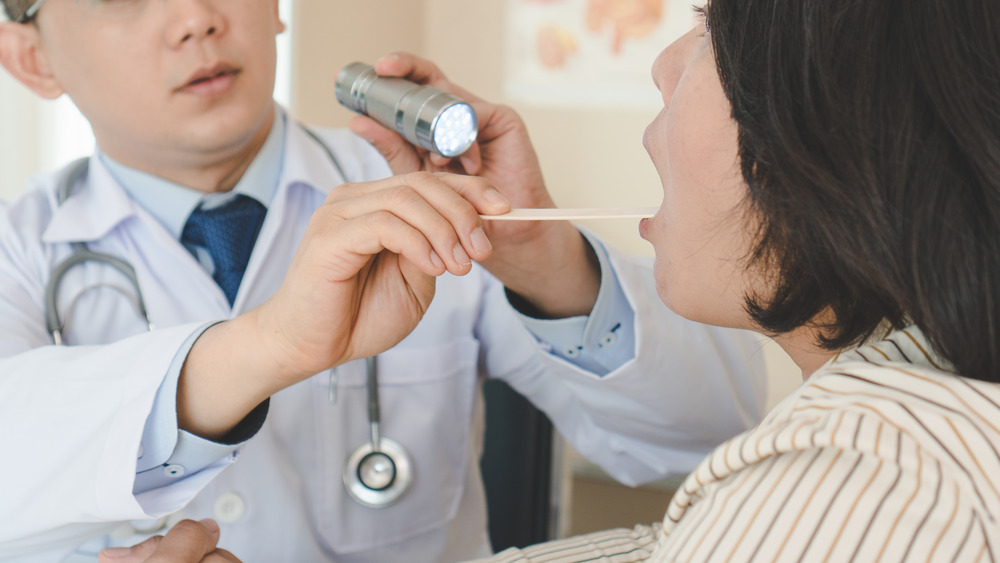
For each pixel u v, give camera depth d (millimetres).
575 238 953
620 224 2033
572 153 2145
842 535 375
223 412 689
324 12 1858
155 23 869
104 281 984
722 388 1014
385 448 1034
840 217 436
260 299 1021
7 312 923
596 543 767
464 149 874
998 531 367
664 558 429
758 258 508
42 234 1001
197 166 986
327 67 1896
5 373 779
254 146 1048
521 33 2168
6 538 735
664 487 1772
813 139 439
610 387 988
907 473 380
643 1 2031
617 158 2096
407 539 1072
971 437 384
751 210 505
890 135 417
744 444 434
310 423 1015
